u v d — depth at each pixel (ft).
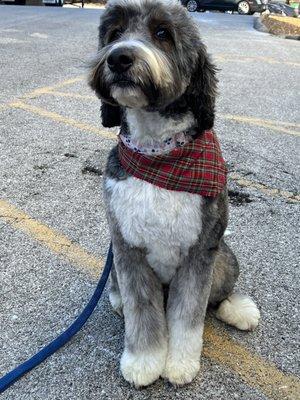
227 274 2.24
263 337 2.25
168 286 2.18
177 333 2.06
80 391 1.99
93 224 3.04
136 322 2.05
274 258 2.79
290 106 5.42
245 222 3.11
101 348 2.19
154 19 1.91
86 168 3.68
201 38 2.01
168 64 1.86
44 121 4.52
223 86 6.01
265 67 7.18
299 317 2.37
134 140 1.90
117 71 1.78
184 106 1.91
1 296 2.45
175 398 1.97
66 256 2.75
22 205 3.20
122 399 1.97
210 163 1.91
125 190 1.90
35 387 2.00
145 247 1.96
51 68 6.36
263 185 3.56
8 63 6.53
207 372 2.08
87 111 4.83
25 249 2.79
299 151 4.17
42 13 12.13
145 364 2.02
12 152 3.88
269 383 2.03
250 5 17.29
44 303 2.43
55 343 2.04
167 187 1.86
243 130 4.57
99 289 2.25
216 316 2.35
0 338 2.22
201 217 1.90
